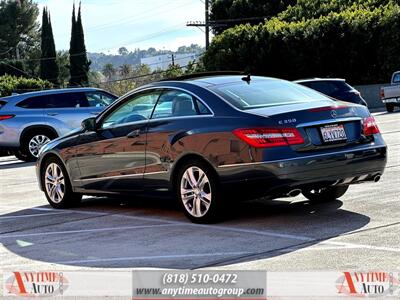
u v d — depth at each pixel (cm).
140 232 912
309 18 5231
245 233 860
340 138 893
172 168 951
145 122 997
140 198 1032
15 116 2045
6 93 5994
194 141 915
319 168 865
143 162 994
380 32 4538
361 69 4628
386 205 984
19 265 779
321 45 4578
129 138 1012
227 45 4844
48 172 1180
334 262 704
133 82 10475
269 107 896
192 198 935
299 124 866
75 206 1171
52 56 9644
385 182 1177
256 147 855
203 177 916
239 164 870
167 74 7075
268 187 859
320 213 959
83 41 9762
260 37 4722
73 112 2072
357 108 934
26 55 10275
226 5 6631
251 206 1045
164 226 940
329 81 2333
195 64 5672
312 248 765
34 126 2052
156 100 997
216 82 971
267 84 981
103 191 1076
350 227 859
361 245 766
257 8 6412
